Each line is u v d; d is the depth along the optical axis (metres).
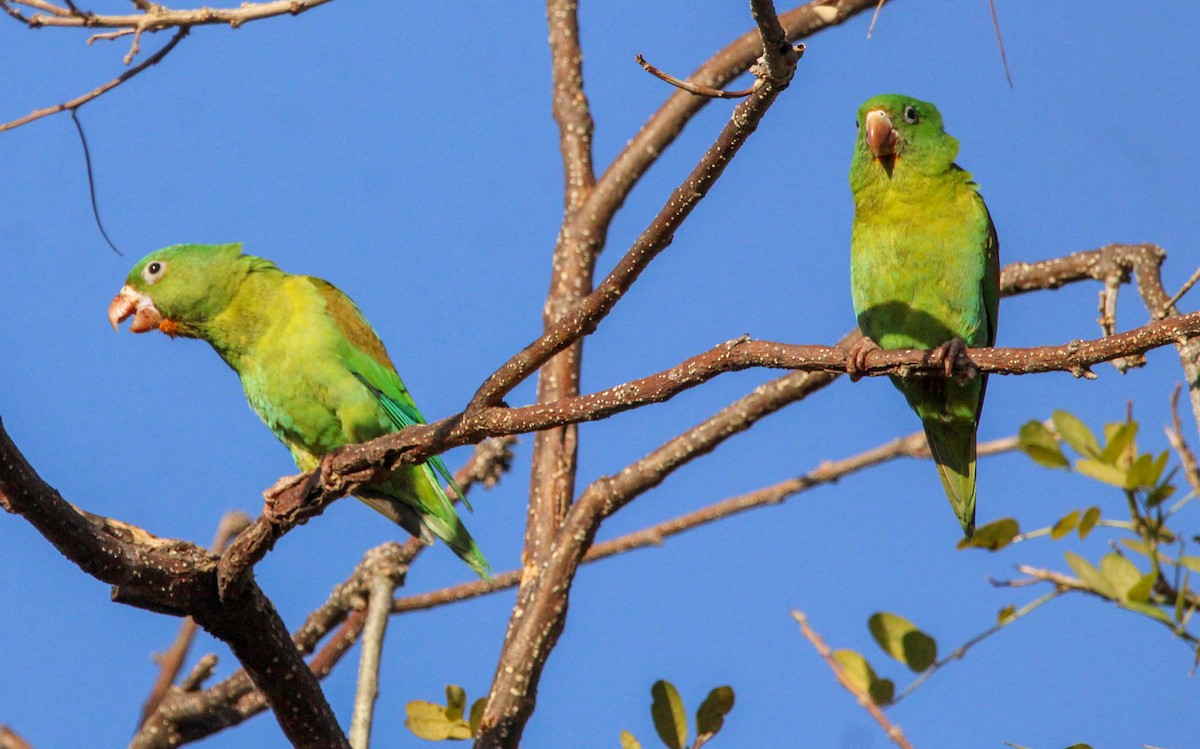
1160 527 7.56
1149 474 7.42
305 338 11.91
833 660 8.88
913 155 10.98
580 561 11.12
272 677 8.81
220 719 11.77
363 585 11.67
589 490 11.32
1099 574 7.60
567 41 13.79
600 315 7.27
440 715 10.07
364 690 9.95
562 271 12.69
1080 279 12.64
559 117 13.57
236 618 8.50
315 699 9.00
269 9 10.47
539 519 11.42
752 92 6.29
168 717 11.69
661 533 12.98
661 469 11.41
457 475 12.59
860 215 11.34
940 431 11.07
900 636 8.79
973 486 11.21
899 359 7.00
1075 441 7.93
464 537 11.70
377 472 8.34
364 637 10.78
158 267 12.05
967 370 6.92
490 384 7.68
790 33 12.60
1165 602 7.55
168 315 12.09
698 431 11.56
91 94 10.58
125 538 8.20
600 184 12.95
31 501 7.59
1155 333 6.19
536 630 10.66
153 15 10.28
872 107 11.18
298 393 12.05
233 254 12.16
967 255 10.91
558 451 11.74
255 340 12.03
